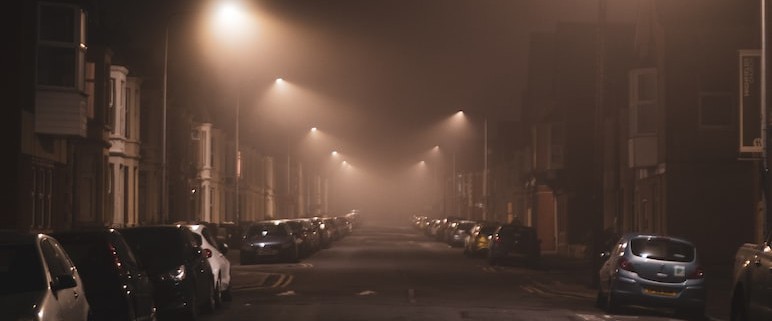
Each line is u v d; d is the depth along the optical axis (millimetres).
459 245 65312
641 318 22469
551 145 62094
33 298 11422
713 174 38844
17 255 11984
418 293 28078
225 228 57250
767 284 15219
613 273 23484
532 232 44312
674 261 23203
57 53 31453
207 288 21641
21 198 29969
